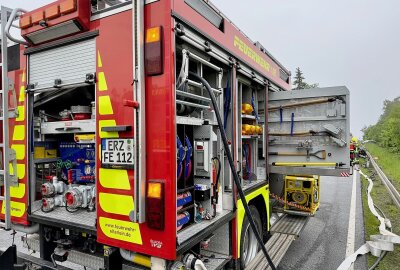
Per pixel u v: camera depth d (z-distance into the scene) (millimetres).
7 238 5238
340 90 4266
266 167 4539
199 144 2859
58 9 2451
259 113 4602
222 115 3078
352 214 7410
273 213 5777
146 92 2150
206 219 2842
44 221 2775
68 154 3363
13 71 3018
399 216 7027
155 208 2076
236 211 3205
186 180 2746
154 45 2104
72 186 3119
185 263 2262
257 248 3988
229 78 3227
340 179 13820
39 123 3166
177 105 2557
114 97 2301
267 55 4582
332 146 4344
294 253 4930
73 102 3395
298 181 5703
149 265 2244
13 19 2654
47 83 2758
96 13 2426
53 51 2719
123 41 2266
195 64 2770
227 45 3059
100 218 2377
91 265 2727
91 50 2473
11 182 2932
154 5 2133
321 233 5977
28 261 2779
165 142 2070
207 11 2656
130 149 2189
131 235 2213
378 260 4477
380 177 12352
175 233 2059
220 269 2861
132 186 2184
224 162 3227
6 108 2680
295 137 4602
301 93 4539
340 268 4215
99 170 2375
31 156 2945
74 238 2941
